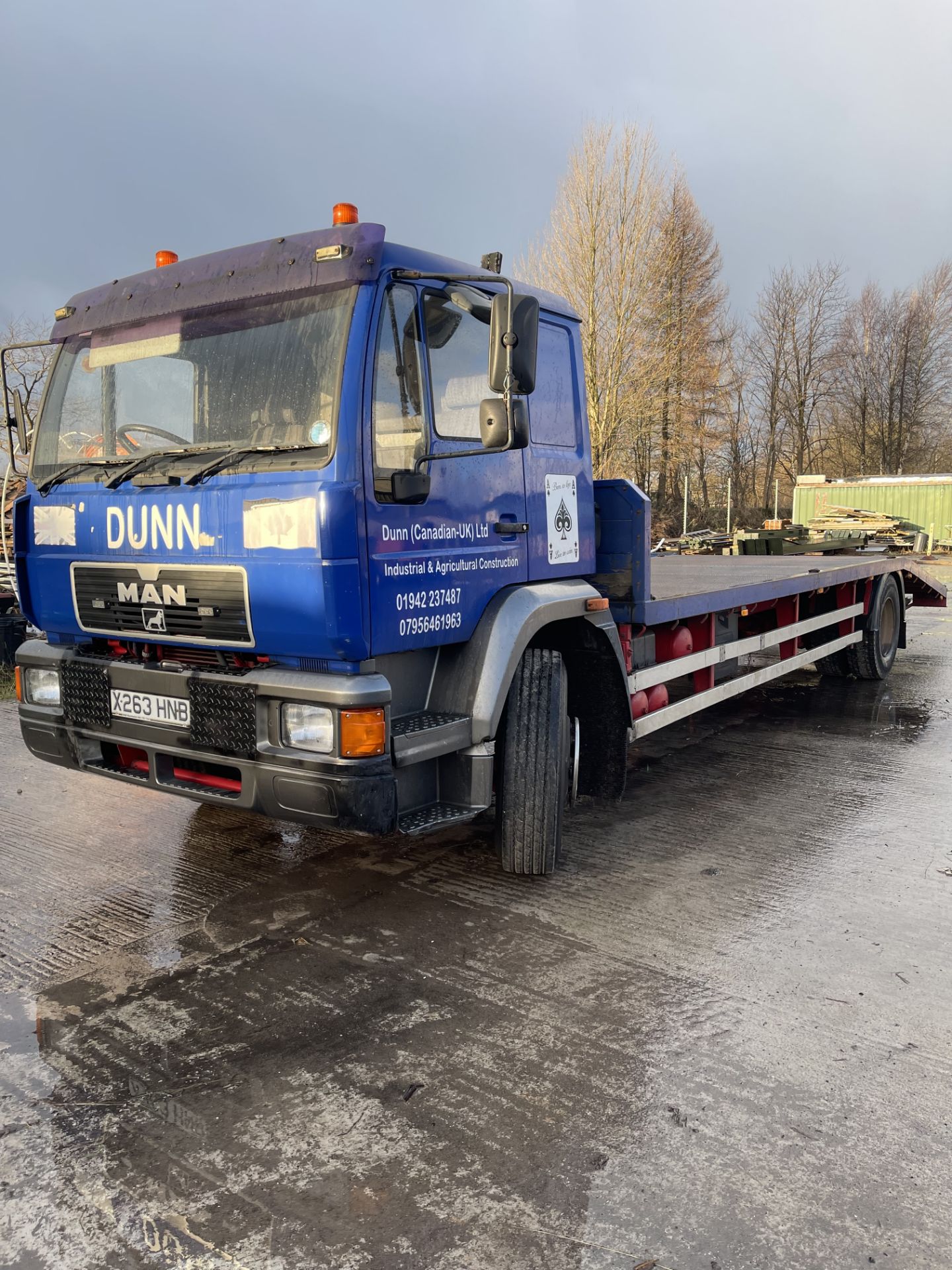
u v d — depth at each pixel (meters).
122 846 4.68
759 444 49.47
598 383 29.92
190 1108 2.60
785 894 4.04
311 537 3.09
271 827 4.96
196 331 3.56
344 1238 2.12
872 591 8.65
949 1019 3.03
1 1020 3.07
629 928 3.72
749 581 6.57
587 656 4.57
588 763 4.78
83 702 3.90
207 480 3.38
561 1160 2.37
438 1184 2.29
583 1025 3.00
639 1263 2.04
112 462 3.68
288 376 3.28
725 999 3.16
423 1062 2.81
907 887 4.11
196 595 3.43
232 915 3.88
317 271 3.22
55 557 3.93
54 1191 2.28
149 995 3.23
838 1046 2.88
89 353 3.91
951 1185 2.27
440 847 4.66
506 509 3.93
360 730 3.18
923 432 46.91
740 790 5.57
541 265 30.56
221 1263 2.05
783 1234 2.12
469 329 3.72
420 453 3.44
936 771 5.94
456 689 3.74
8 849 4.64
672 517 38.34
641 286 29.84
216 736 3.43
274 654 3.30
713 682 6.05
